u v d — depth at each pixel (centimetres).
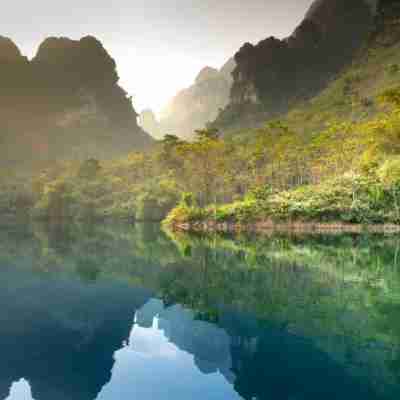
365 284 2438
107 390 1014
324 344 1341
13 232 7131
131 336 1476
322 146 9019
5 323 1616
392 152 7644
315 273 2866
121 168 15512
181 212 8275
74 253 4069
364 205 6644
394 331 1475
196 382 1067
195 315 1777
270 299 2059
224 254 4091
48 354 1280
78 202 12850
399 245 4894
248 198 7900
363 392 979
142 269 3122
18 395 975
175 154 11944
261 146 10244
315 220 6962
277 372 1121
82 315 1766
